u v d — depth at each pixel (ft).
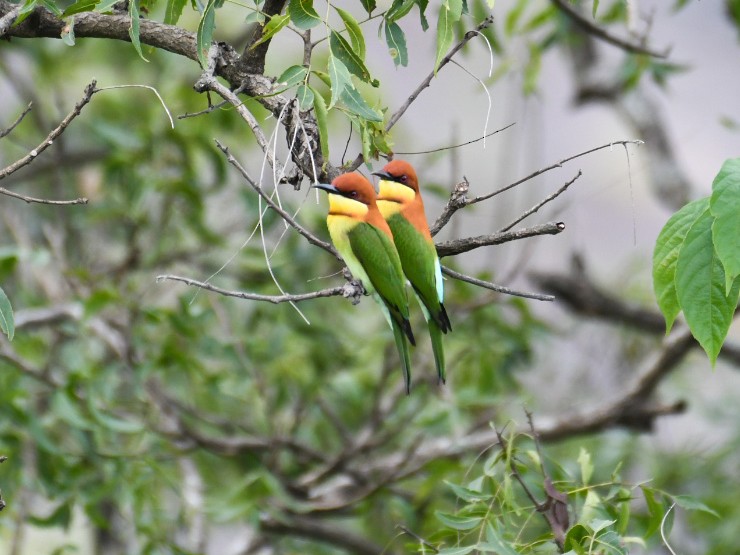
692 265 17.85
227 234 40.09
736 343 43.21
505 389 40.88
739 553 38.60
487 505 21.36
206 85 19.31
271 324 39.45
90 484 33.24
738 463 43.04
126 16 21.54
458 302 38.29
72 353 34.22
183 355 34.40
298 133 20.25
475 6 29.48
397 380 40.37
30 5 20.29
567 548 18.89
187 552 30.91
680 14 64.75
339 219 21.44
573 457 41.22
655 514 21.20
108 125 38.75
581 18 34.76
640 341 47.98
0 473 32.73
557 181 63.82
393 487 38.34
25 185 45.73
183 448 37.32
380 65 58.18
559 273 45.44
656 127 47.83
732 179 17.21
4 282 39.60
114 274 38.86
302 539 38.88
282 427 39.55
